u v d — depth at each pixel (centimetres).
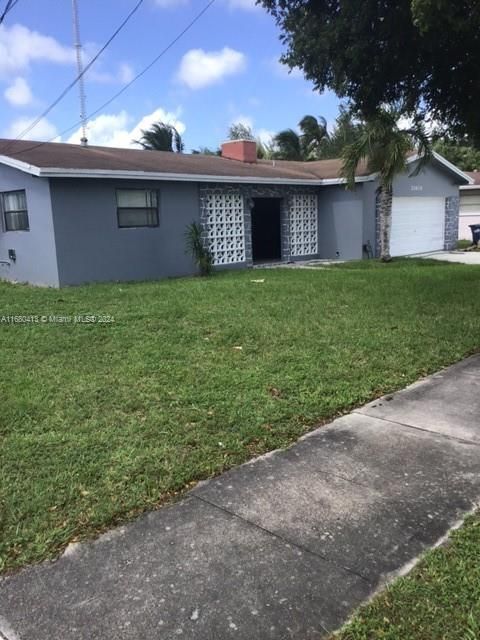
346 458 355
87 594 235
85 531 280
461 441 377
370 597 228
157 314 813
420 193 1902
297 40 688
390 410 441
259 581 240
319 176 1786
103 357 594
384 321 752
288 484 324
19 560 257
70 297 1002
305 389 484
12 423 416
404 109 798
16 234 1297
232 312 827
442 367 557
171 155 1711
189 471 340
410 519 283
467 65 688
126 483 326
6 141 1541
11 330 727
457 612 216
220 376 521
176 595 233
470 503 297
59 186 1168
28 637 213
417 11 525
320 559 254
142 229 1319
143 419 422
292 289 1059
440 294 968
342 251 1758
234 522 286
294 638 209
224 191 1502
